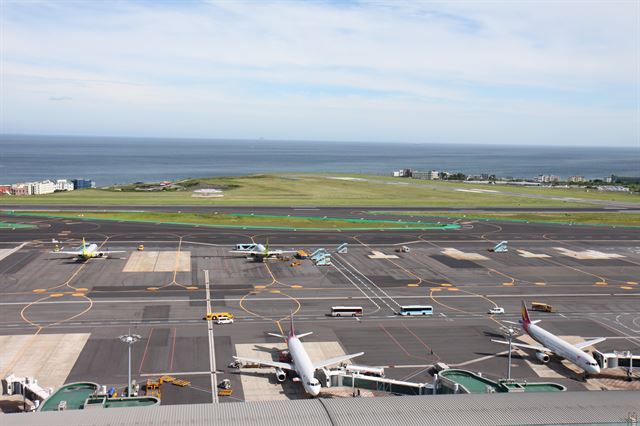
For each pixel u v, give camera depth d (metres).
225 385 64.25
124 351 74.62
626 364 73.38
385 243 152.38
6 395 61.59
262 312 92.81
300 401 46.84
